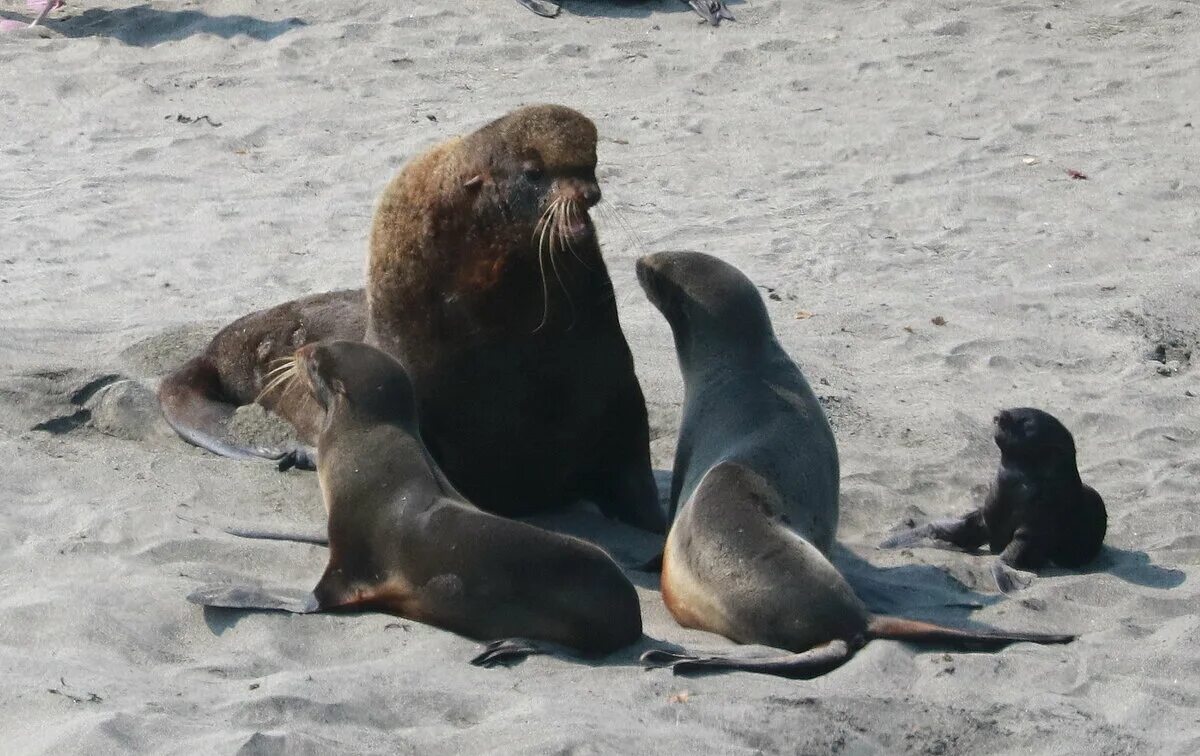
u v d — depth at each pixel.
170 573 14.37
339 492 14.24
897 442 20.14
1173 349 24.62
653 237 28.69
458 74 38.00
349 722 11.74
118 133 33.59
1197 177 32.56
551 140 15.84
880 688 12.88
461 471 16.83
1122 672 13.65
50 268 25.98
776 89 37.91
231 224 28.53
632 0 42.78
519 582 13.29
